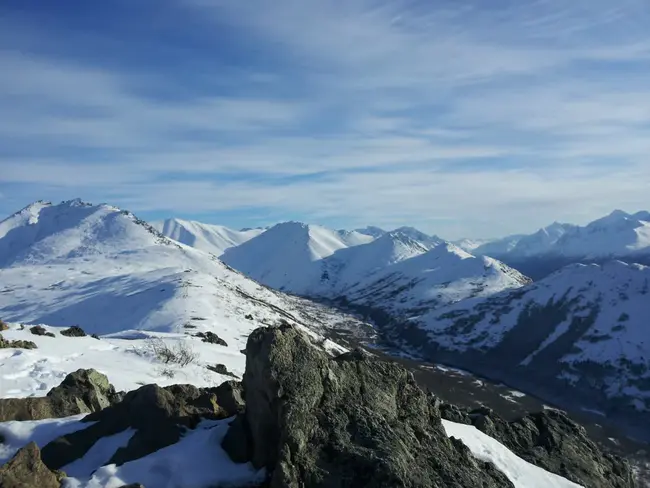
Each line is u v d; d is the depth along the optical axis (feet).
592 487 80.12
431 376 348.79
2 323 138.41
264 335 51.29
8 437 57.11
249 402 50.44
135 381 103.14
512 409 281.13
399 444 49.29
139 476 45.39
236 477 45.96
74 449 53.67
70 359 112.16
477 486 51.88
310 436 47.01
